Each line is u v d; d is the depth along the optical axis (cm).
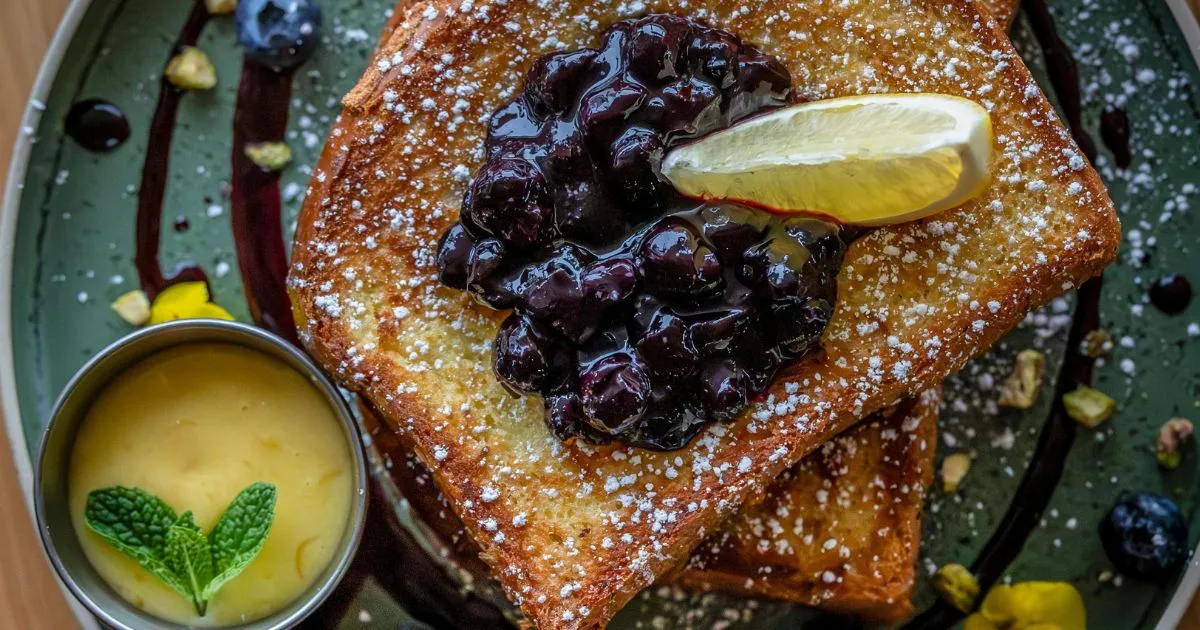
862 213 32
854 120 31
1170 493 36
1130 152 36
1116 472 36
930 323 33
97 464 33
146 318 35
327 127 36
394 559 35
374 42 36
